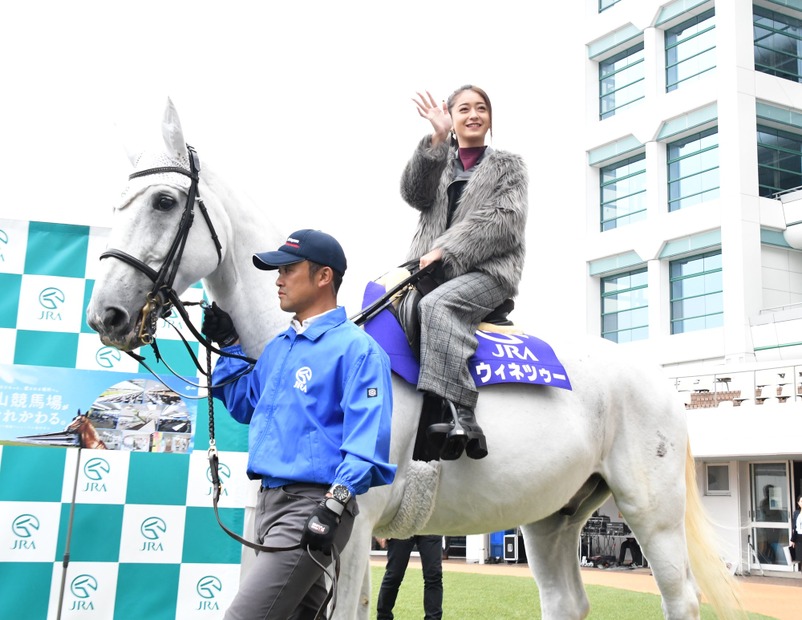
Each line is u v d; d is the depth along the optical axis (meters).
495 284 3.21
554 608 3.64
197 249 2.75
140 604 4.15
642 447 3.55
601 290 23.42
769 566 14.69
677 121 21.67
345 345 2.29
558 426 3.22
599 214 23.81
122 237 2.63
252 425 2.35
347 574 2.67
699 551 3.69
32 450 4.12
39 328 4.19
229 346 2.81
